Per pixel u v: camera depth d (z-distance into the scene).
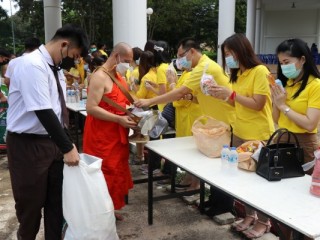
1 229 2.92
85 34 2.08
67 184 2.03
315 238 1.38
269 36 21.41
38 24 24.20
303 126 2.11
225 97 2.41
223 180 1.98
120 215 3.05
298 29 20.95
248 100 2.39
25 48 3.75
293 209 1.62
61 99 2.17
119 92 2.71
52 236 2.29
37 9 23.83
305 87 2.15
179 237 2.75
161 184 3.81
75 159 1.99
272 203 1.68
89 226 2.02
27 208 2.17
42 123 1.94
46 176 2.13
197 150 2.61
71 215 2.03
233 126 2.74
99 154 2.71
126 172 2.87
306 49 2.12
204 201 3.14
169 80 3.54
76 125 4.93
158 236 2.77
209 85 2.41
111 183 2.74
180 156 2.46
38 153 2.08
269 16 21.16
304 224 1.47
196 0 26.39
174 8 25.08
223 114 2.90
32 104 1.90
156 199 2.94
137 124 2.67
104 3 22.45
